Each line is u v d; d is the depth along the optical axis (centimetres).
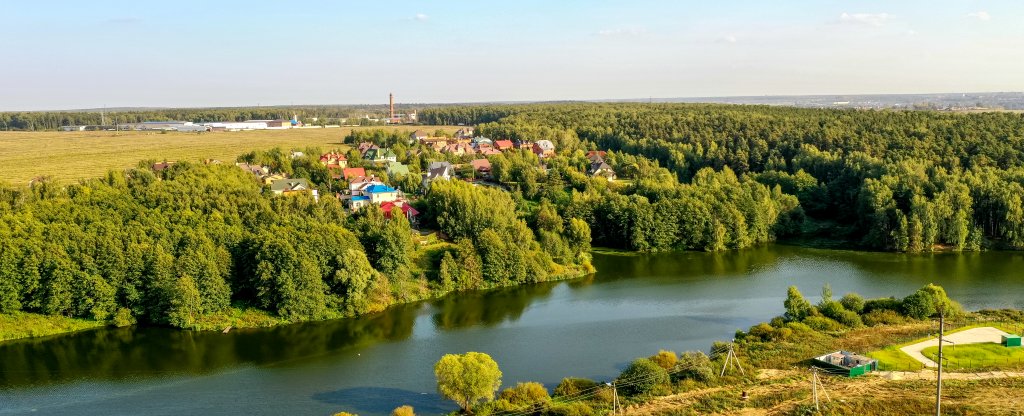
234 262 13325
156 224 13975
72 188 17125
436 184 19700
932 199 18488
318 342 11712
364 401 9312
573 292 14688
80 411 9138
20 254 12162
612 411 8400
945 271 15675
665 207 18775
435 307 13688
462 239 15862
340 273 13088
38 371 10462
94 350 11300
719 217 18812
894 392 8688
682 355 9969
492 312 13312
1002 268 15850
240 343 11656
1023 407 8150
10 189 16712
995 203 18125
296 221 14838
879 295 13850
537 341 11581
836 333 10912
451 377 8519
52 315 12231
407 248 14838
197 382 10062
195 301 12306
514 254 15388
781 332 10794
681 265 17000
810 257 17538
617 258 17888
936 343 10294
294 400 9394
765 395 8706
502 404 8550
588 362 10556
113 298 12356
